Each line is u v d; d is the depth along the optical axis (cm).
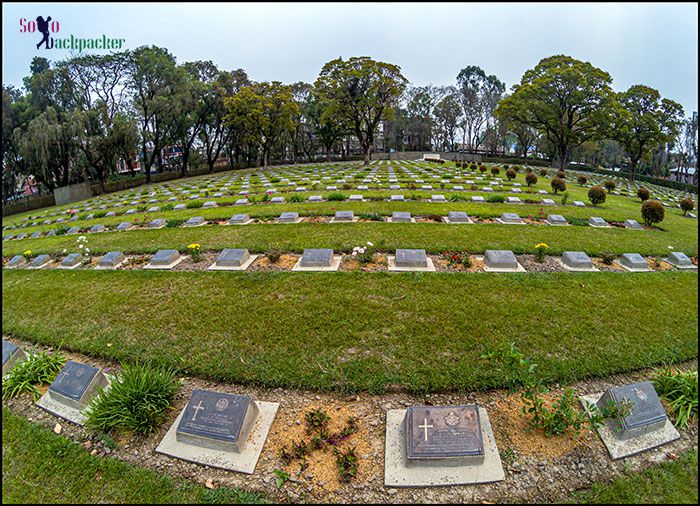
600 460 302
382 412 355
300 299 568
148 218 1251
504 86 5516
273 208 1240
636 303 551
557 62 3384
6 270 817
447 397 372
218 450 317
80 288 664
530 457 304
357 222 1010
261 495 279
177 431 324
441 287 597
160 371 415
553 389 382
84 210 1791
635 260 717
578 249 792
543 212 1170
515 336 463
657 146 3497
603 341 456
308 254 713
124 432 339
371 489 282
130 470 303
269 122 3784
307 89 4812
